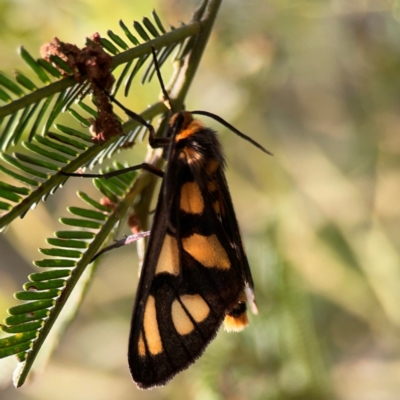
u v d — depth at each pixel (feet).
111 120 0.64
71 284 0.64
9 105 0.63
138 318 0.66
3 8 0.75
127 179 0.66
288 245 0.93
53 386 1.03
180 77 0.66
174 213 0.67
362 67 0.98
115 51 0.64
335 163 1.06
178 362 0.67
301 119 1.04
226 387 0.76
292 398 0.76
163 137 0.67
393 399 0.96
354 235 0.98
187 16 0.77
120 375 1.05
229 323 0.68
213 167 0.67
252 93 0.84
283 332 0.76
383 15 0.90
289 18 0.86
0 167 0.63
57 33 0.76
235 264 0.68
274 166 0.99
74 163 0.64
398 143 1.01
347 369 1.00
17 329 0.64
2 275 1.15
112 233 0.67
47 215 0.91
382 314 0.98
